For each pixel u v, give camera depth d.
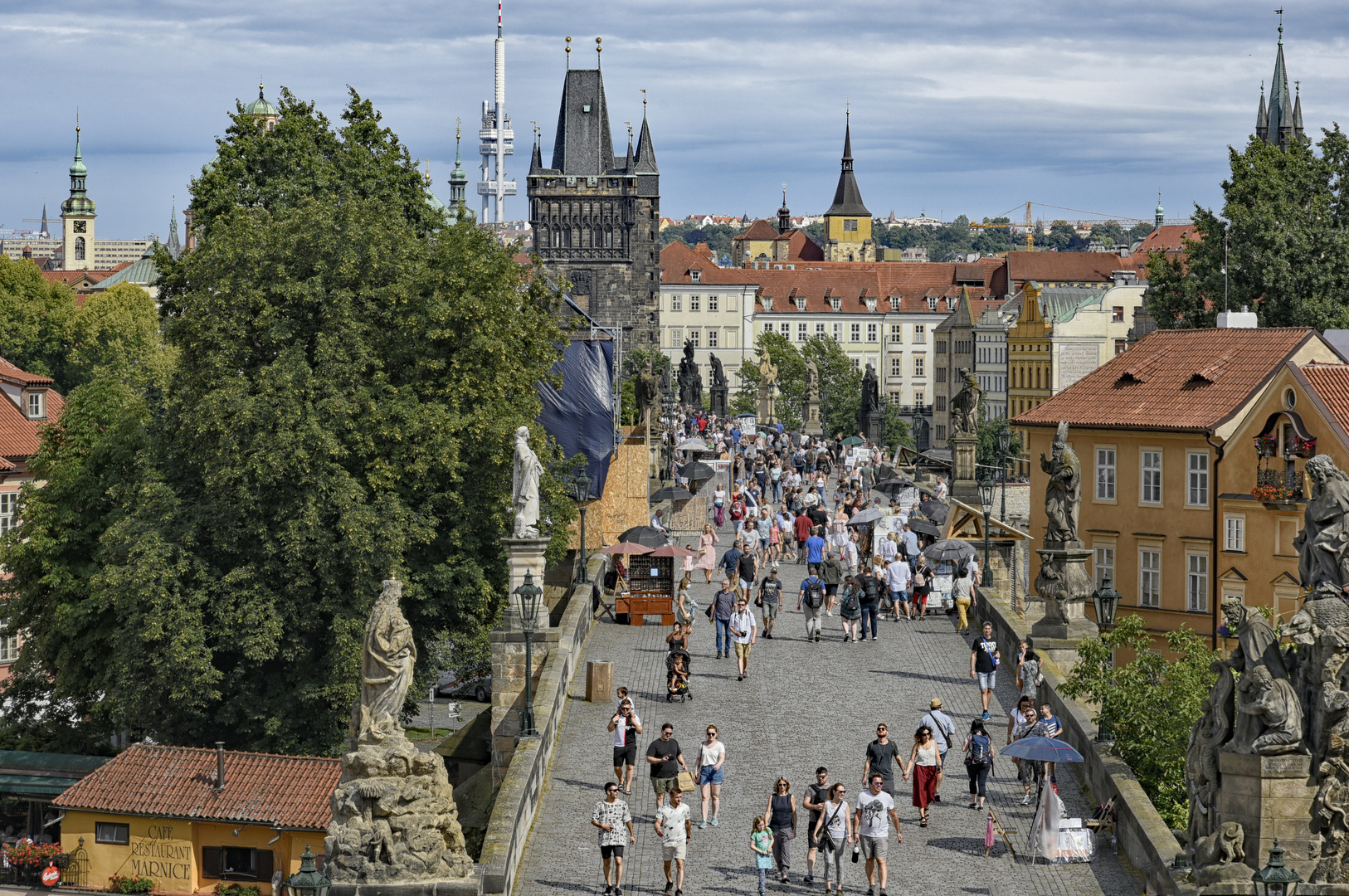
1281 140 183.62
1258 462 74.31
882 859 29.91
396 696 28.20
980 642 42.28
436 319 54.19
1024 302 195.38
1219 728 26.12
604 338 67.69
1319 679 25.45
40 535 61.69
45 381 104.81
